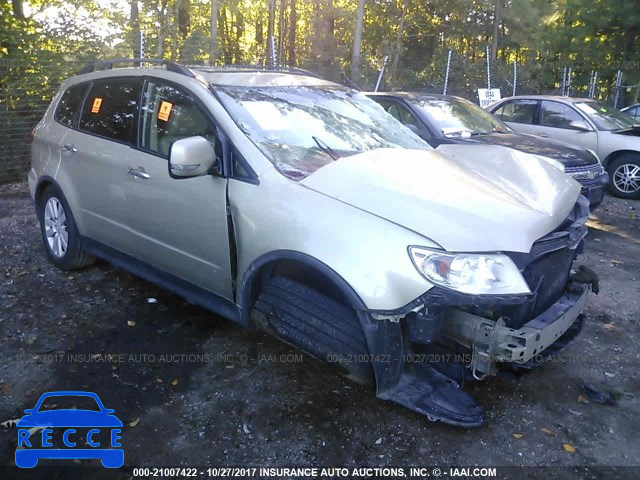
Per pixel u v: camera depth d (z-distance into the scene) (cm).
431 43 2466
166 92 406
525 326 307
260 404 341
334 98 438
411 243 284
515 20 2333
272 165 340
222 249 355
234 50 1527
